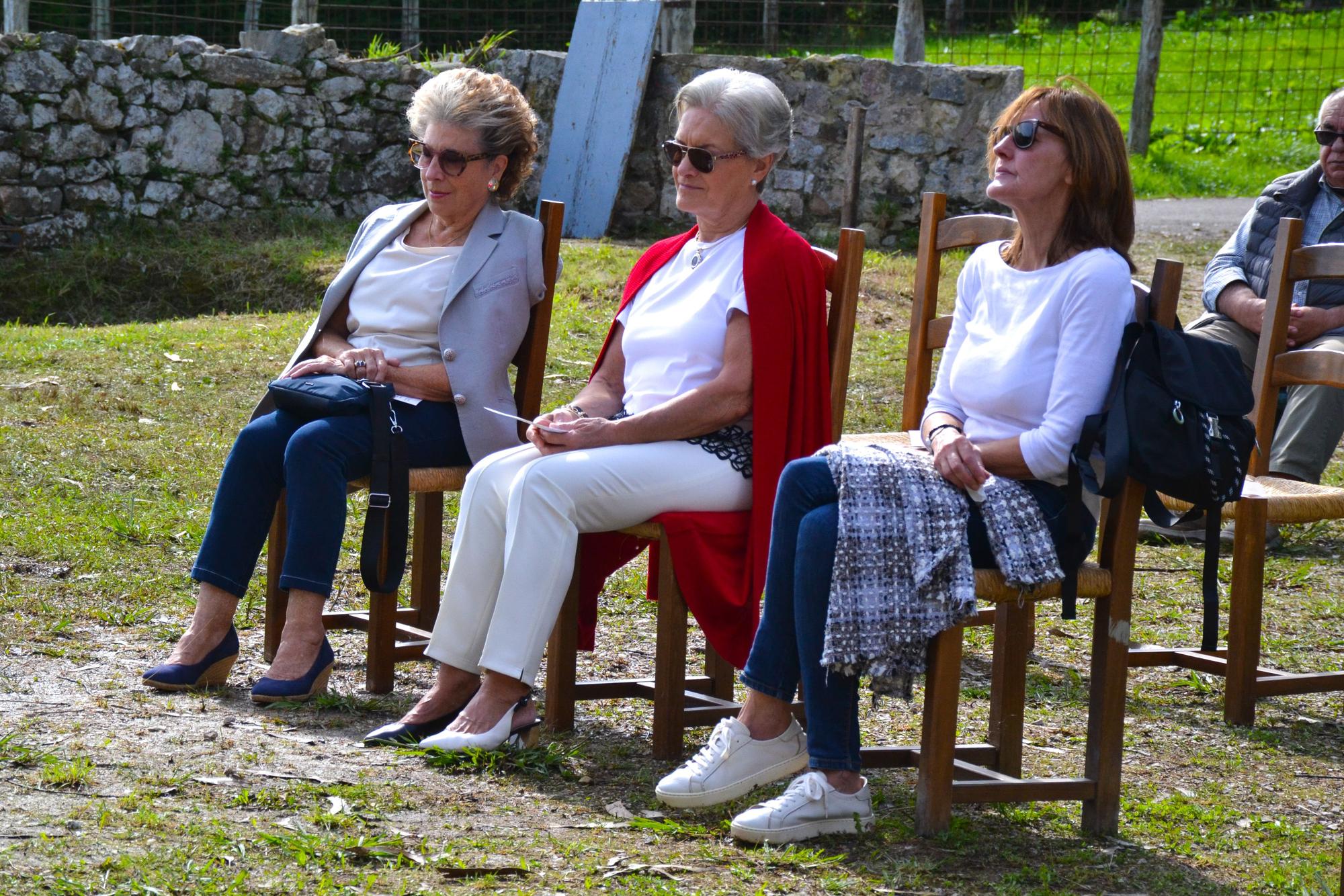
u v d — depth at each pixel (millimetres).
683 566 7363
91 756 6773
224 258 23266
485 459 7555
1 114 23234
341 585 10648
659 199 27453
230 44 39969
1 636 8742
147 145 24656
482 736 7148
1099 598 6613
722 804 6742
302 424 8164
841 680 6395
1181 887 6082
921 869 6094
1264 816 7043
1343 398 12055
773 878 5938
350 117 26484
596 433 7391
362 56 27609
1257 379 9695
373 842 5906
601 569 7973
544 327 8602
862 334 19859
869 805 6500
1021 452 6457
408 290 8500
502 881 5684
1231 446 6305
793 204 26797
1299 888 6055
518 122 8531
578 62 27766
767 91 7621
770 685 6676
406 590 10602
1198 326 12305
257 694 7863
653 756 7547
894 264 24078
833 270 7797
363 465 8047
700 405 7395
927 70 26094
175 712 7574
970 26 53469
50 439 13688
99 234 24219
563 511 7184
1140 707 8867
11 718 7277
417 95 8547
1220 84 47688
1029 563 6266
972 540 6418
